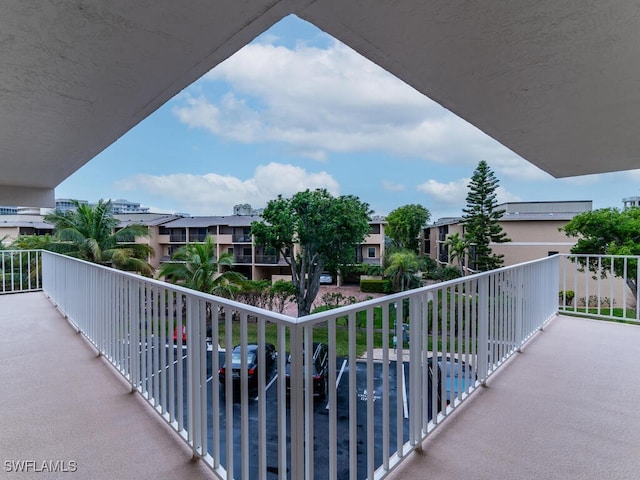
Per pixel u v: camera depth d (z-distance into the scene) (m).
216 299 1.78
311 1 1.53
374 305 1.74
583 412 2.35
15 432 2.16
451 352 2.36
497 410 2.38
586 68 2.05
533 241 20.62
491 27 1.71
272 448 3.54
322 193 18.31
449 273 21.88
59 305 5.25
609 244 14.82
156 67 2.04
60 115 2.68
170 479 1.77
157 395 2.38
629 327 4.27
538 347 3.60
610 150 3.51
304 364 1.41
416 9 1.58
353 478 1.59
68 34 1.68
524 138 3.18
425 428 2.05
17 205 5.48
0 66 1.95
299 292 17.88
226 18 1.62
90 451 1.98
